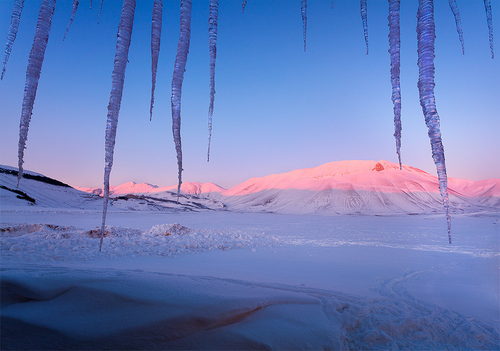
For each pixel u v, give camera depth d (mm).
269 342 2299
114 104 2146
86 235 10930
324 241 14742
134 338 2123
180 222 36875
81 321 2254
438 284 5914
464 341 3203
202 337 2250
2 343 1929
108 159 2188
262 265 7516
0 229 11680
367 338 3004
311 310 3080
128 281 3002
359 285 5543
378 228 26922
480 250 11570
